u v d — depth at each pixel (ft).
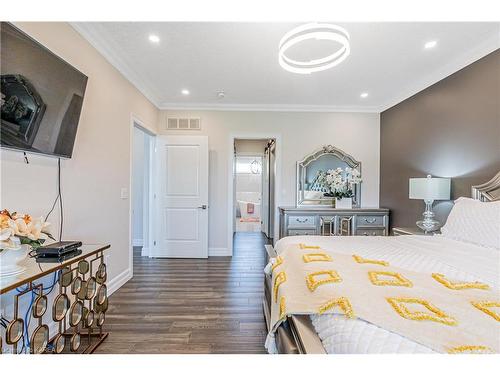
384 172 14.47
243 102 14.28
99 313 6.41
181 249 14.40
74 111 6.59
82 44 7.43
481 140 8.27
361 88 12.03
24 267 4.65
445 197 9.31
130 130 10.72
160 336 6.68
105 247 6.50
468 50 8.57
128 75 10.35
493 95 7.87
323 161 14.93
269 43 8.38
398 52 8.77
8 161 5.12
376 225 13.64
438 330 2.70
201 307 8.33
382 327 2.82
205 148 14.33
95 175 8.18
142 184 17.35
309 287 4.06
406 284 3.81
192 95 13.21
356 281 3.94
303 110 14.84
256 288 9.95
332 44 8.42
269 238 19.79
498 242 6.07
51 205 6.28
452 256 5.49
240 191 32.40
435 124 10.44
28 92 5.14
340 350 2.86
